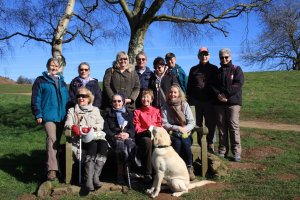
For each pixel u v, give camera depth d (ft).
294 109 56.49
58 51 32.42
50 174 20.72
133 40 35.78
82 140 20.52
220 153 26.48
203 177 22.27
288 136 34.99
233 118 25.39
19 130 40.65
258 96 73.87
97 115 21.21
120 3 36.11
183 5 41.16
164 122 22.21
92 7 41.06
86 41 40.47
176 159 19.49
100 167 20.13
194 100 26.66
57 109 21.44
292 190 19.84
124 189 20.04
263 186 20.54
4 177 22.25
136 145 21.39
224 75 25.30
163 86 24.34
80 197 19.21
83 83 22.66
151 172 21.09
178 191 19.48
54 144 20.99
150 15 34.27
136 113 22.43
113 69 23.61
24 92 105.70
